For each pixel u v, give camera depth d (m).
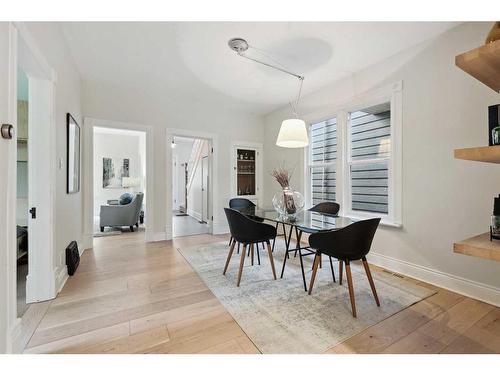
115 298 2.02
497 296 1.91
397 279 2.43
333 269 2.67
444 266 2.24
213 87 3.69
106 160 7.03
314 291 2.16
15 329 1.28
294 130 2.46
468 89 2.08
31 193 1.92
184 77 3.36
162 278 2.45
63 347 1.42
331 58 2.78
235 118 4.87
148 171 3.99
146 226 3.99
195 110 4.42
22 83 2.78
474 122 2.04
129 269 2.70
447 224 2.22
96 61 2.92
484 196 2.00
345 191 3.33
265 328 1.61
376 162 2.98
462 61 1.08
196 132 4.43
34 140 1.91
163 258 3.10
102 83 3.57
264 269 2.72
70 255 2.47
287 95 4.00
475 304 1.93
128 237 4.30
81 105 3.44
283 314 1.79
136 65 3.01
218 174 4.69
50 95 1.95
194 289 2.21
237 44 2.51
